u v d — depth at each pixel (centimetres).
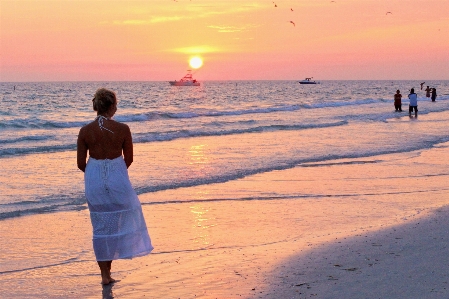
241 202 1013
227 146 1888
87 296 543
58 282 587
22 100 6188
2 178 1256
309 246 701
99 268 640
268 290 538
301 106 4534
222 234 790
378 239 715
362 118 3256
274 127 2591
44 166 1447
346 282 548
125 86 16662
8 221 861
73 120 3253
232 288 550
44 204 987
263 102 6062
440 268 579
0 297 540
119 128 558
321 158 1589
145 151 1741
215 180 1235
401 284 531
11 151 1702
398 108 3841
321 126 2711
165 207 966
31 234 789
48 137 2209
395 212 924
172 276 597
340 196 1070
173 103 5753
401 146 1878
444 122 2939
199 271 611
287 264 625
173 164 1465
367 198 1049
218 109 4544
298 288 540
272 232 799
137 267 634
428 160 1559
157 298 531
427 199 1034
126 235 563
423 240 700
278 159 1570
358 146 1880
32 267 642
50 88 13038
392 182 1222
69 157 1631
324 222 860
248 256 667
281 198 1051
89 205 560
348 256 644
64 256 689
